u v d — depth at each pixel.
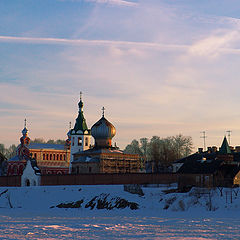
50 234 51.47
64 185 100.31
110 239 47.94
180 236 49.91
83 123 156.00
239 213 74.81
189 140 173.25
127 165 120.12
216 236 49.97
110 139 124.62
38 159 149.75
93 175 101.12
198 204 81.44
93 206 85.88
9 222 63.97
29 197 93.25
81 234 51.44
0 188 99.38
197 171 98.62
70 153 155.62
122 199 85.69
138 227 57.44
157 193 89.12
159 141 188.88
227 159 109.38
